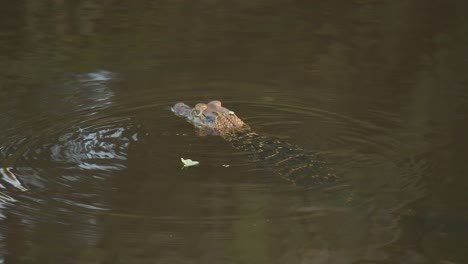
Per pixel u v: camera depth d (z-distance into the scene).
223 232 9.99
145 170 11.77
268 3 24.33
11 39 19.95
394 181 11.34
